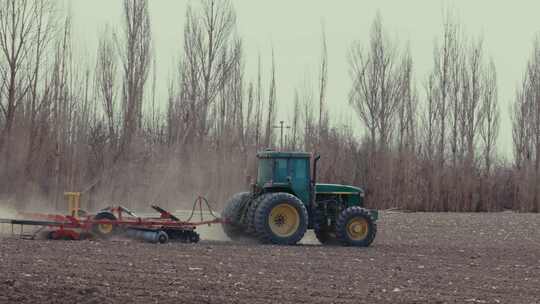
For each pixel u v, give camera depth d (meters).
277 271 36.06
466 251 50.44
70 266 35.31
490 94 129.00
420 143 124.25
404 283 33.38
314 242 55.66
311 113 120.00
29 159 84.56
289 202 49.78
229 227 53.09
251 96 110.00
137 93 95.94
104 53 95.00
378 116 122.44
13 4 80.56
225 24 102.44
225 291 29.67
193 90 101.69
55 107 88.00
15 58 81.19
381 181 120.75
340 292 30.17
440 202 120.69
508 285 33.66
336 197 52.97
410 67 123.69
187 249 44.44
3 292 27.97
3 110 81.44
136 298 27.69
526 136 127.12
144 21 96.62
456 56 126.38
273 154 51.75
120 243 46.34
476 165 124.50
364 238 51.50
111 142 94.50
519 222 85.44
